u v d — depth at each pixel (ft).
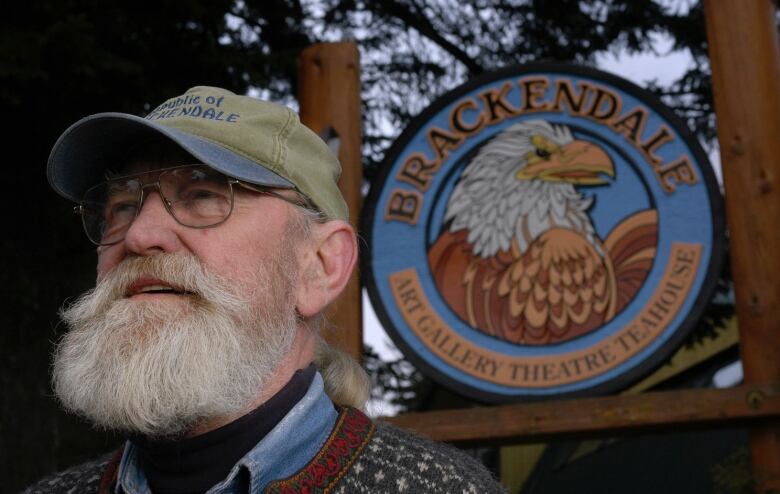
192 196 4.69
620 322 10.34
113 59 13.34
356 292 10.98
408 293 10.88
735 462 10.72
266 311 4.63
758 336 9.88
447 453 4.79
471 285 10.82
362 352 11.00
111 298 4.51
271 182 4.78
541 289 10.64
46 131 14.89
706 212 10.42
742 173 10.37
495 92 11.34
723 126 10.62
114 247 4.78
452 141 11.30
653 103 10.88
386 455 4.53
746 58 10.66
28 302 14.61
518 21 21.54
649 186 10.68
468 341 10.62
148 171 4.77
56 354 4.82
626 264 10.52
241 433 4.40
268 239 4.75
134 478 4.62
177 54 15.30
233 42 16.88
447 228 11.05
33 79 13.30
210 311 4.38
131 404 4.19
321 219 5.18
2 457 13.66
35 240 14.97
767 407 9.36
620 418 9.68
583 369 10.26
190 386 4.21
